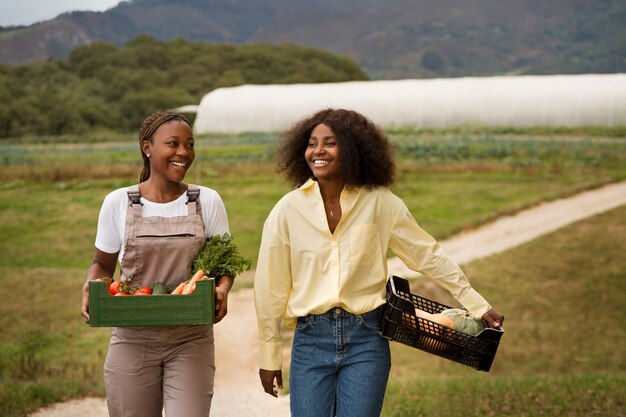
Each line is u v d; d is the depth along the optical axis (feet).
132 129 293.23
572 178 93.35
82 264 69.05
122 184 99.86
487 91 144.25
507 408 26.13
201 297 13.03
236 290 57.82
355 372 13.62
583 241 68.49
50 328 51.47
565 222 74.84
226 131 161.48
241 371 41.78
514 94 141.28
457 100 145.38
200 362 13.83
